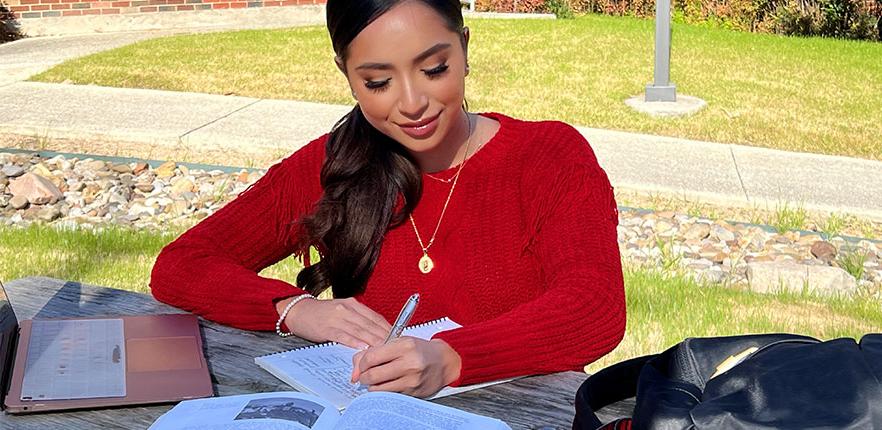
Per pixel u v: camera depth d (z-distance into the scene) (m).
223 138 8.39
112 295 2.59
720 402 1.54
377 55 2.12
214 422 1.76
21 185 7.04
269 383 2.07
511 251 2.43
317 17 15.32
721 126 9.20
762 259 6.10
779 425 1.46
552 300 2.16
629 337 4.50
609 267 2.26
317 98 9.99
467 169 2.44
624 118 9.34
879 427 1.44
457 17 2.16
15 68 11.18
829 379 1.52
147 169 7.88
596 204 2.36
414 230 2.46
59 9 14.63
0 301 2.15
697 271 5.80
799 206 6.95
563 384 2.07
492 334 2.06
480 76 10.79
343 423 1.74
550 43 12.52
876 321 4.88
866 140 9.05
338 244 2.46
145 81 10.59
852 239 6.58
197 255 2.50
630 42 12.70
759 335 1.75
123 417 1.90
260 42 12.74
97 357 2.12
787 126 9.34
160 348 2.19
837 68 12.04
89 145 8.45
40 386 1.97
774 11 16.23
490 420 1.79
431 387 1.99
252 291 2.37
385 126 2.22
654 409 1.59
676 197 7.17
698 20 16.52
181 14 15.02
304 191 2.58
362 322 2.26
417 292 2.47
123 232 6.08
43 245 5.75
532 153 2.44
